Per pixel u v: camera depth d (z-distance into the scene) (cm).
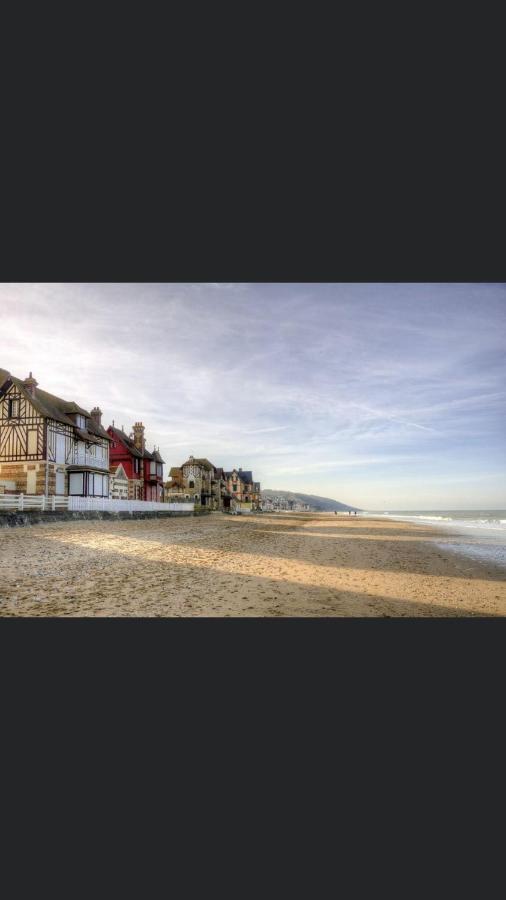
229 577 1157
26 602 852
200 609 841
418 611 862
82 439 3369
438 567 1407
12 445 2977
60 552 1484
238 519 5122
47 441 2980
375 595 980
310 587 1048
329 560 1523
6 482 2881
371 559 1570
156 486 5297
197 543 2014
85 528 2341
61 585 996
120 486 4316
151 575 1158
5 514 2025
